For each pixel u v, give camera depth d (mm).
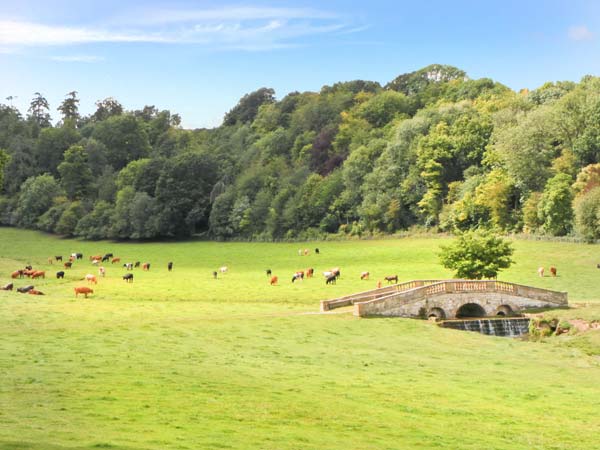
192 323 63125
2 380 36844
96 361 44219
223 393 36219
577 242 121000
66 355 46156
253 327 62375
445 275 103188
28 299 80125
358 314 68625
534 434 32062
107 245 189000
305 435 28734
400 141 173750
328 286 95625
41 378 37781
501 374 47906
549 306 75938
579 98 143625
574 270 102750
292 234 179250
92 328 59375
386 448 27516
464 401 38406
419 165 165625
